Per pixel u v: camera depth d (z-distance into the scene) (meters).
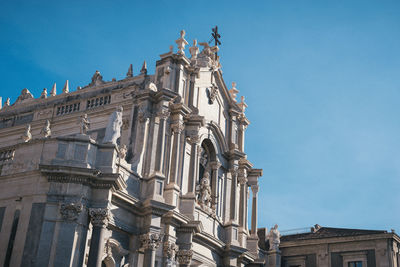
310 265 51.72
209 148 41.66
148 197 33.22
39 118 40.91
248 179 47.22
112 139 29.98
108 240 30.44
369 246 49.47
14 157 29.94
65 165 28.06
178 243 35.50
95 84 40.75
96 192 28.72
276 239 48.44
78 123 38.41
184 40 39.12
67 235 27.16
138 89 37.50
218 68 43.50
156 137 35.34
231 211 42.31
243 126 46.75
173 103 37.12
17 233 27.64
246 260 43.06
